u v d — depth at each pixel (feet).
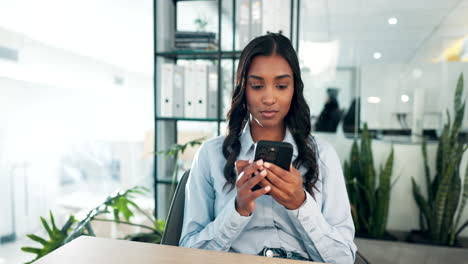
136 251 1.90
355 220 6.81
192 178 2.94
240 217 2.31
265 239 2.67
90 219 4.25
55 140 11.07
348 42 7.12
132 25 12.00
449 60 6.68
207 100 6.50
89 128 13.26
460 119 6.44
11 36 9.27
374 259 6.02
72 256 1.80
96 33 12.34
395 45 6.92
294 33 7.32
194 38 6.70
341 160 7.21
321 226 2.38
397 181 7.06
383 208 6.73
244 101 2.81
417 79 6.86
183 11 7.45
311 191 2.69
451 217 6.48
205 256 1.83
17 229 8.61
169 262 1.74
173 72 6.59
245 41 6.21
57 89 11.50
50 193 10.32
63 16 10.27
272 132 2.89
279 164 2.13
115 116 15.02
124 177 12.42
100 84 14.55
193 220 2.75
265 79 2.44
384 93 7.02
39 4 9.04
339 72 7.19
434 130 6.81
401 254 6.14
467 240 6.57
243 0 6.15
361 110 7.11
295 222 2.44
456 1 6.56
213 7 7.25
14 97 9.28
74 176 11.89
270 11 6.06
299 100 2.72
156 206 6.86
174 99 6.64
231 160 2.76
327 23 7.19
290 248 2.62
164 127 7.22
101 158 12.57
